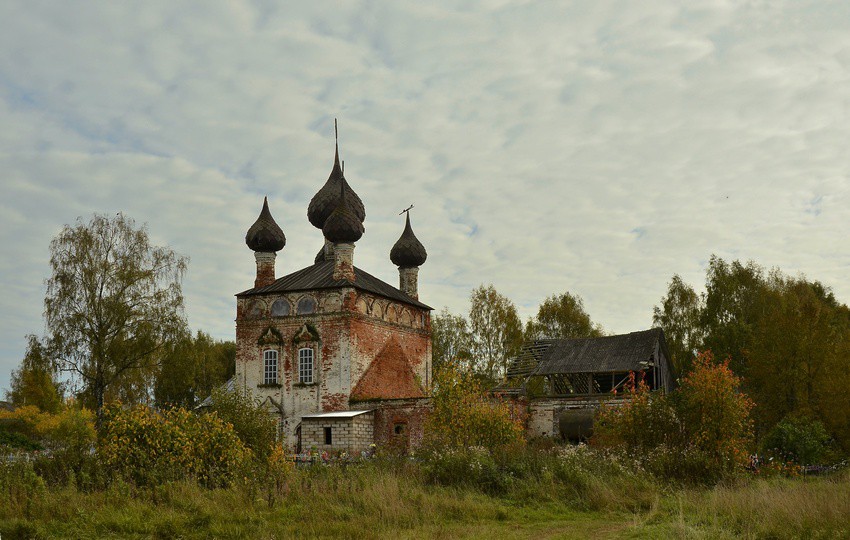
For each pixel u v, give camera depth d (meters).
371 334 55.62
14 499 22.08
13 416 74.06
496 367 79.94
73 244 53.28
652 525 20.42
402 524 20.98
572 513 23.64
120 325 52.84
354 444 48.38
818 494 21.44
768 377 48.09
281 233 59.72
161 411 30.05
